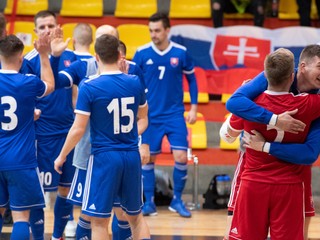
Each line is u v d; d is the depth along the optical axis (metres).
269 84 10.16
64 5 24.78
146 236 11.91
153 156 17.83
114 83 11.39
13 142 11.66
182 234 15.68
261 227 10.35
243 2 23.72
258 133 10.26
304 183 10.55
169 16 24.33
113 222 13.32
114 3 25.44
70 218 15.70
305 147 10.15
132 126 11.59
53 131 13.80
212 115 21.97
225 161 20.59
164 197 18.98
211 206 18.75
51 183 13.84
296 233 10.26
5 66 11.71
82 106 11.22
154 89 17.83
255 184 10.27
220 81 22.41
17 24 23.70
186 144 17.80
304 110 10.13
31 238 14.80
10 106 11.57
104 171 11.37
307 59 10.20
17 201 11.77
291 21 24.17
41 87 11.81
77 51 14.26
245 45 22.75
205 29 22.91
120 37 23.44
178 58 17.73
